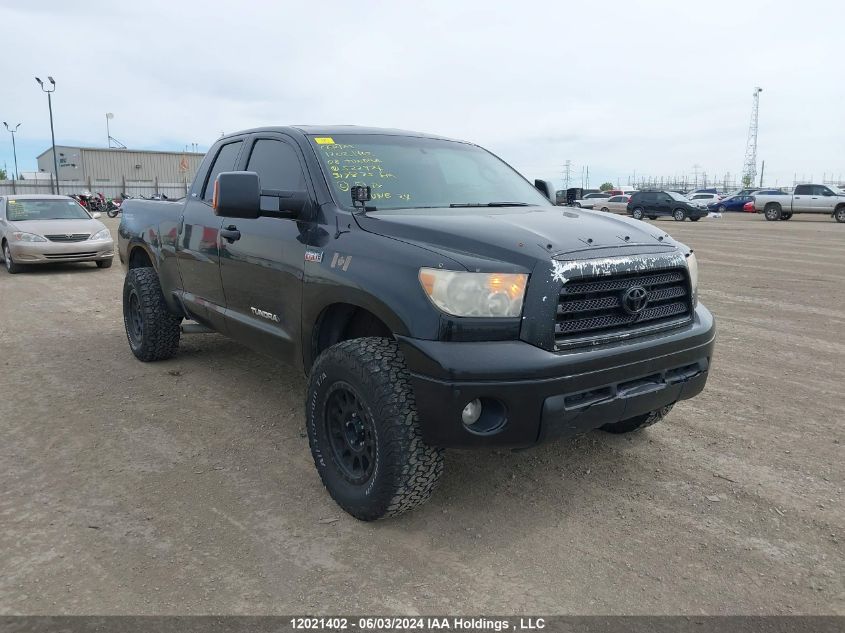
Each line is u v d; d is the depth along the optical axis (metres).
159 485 3.64
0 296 9.73
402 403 2.95
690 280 3.46
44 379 5.53
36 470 3.82
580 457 4.02
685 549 3.04
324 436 3.39
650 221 35.59
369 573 2.84
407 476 2.98
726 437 4.34
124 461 3.95
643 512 3.38
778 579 2.82
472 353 2.79
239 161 4.64
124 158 67.19
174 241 5.21
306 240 3.62
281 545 3.05
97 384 5.39
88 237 12.57
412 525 3.23
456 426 2.83
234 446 4.18
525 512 3.37
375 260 3.15
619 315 3.12
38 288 10.52
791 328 7.57
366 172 3.93
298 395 5.16
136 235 5.95
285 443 4.23
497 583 2.78
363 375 3.03
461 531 3.18
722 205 46.53
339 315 3.56
